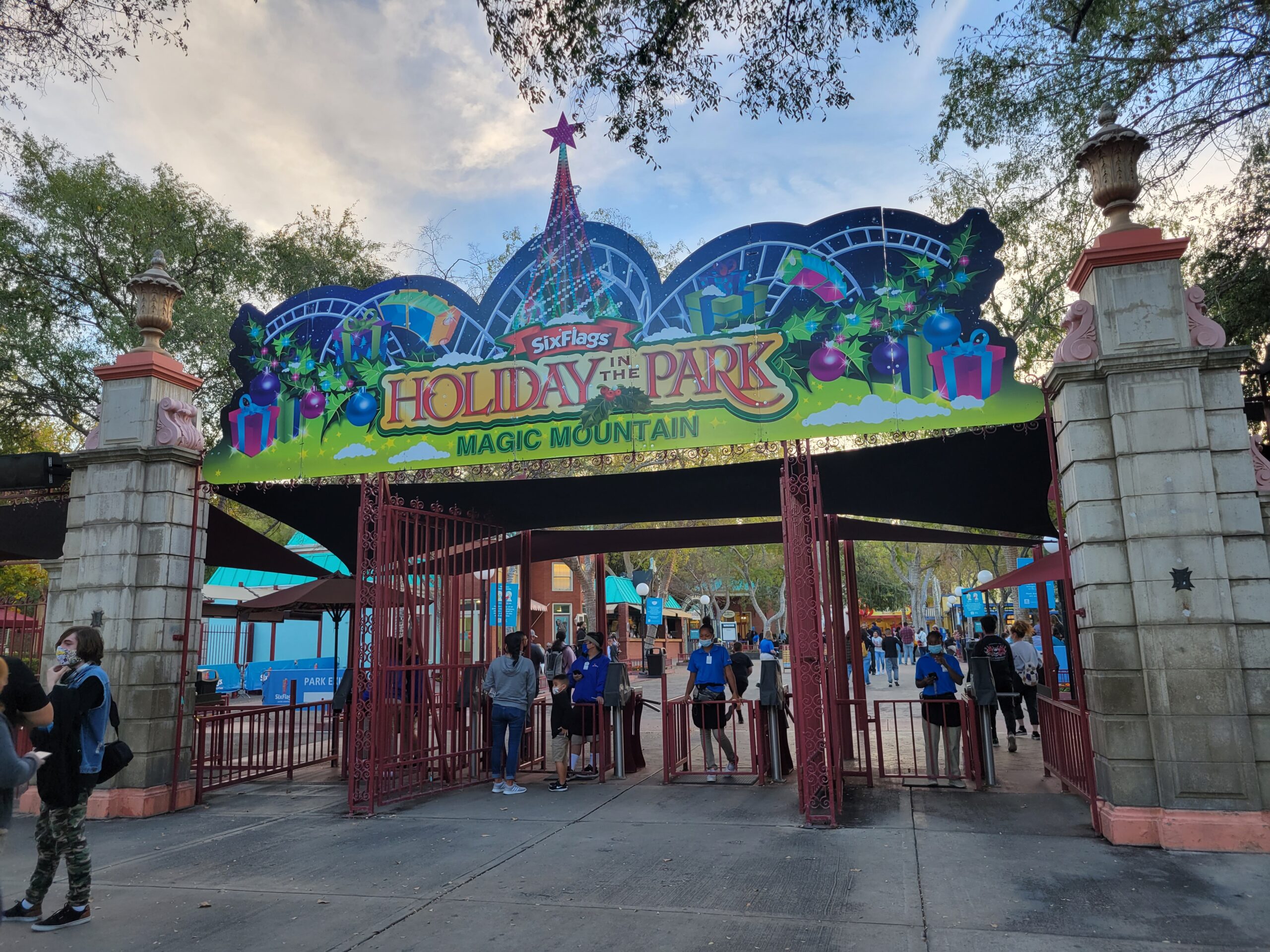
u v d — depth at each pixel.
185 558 9.23
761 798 8.48
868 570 58.16
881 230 8.03
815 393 7.95
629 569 38.22
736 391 8.17
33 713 4.56
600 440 8.48
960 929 4.69
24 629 10.44
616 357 8.59
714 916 5.00
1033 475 9.56
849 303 8.00
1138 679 6.48
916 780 9.19
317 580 12.59
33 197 17.67
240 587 20.20
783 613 49.00
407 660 9.43
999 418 7.48
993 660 11.41
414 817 8.02
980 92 11.64
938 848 6.38
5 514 10.12
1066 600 7.80
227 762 11.36
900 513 10.62
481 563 10.57
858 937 4.61
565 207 9.04
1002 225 14.88
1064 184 12.88
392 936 4.82
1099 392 6.90
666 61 8.66
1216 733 6.21
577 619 29.78
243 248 19.77
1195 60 9.69
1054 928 4.68
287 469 9.22
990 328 7.61
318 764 12.02
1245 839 6.02
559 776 9.34
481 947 4.62
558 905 5.27
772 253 8.29
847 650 14.20
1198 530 6.44
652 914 5.07
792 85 8.87
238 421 9.47
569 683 9.54
